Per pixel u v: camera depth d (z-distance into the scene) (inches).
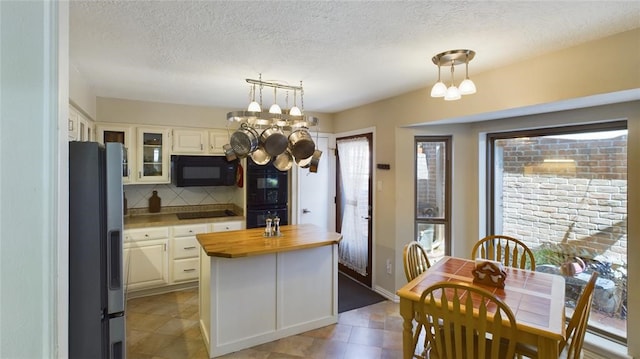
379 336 114.2
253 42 82.6
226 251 99.2
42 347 25.6
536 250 119.7
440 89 86.1
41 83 24.9
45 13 25.0
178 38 80.4
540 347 63.1
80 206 52.1
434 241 146.6
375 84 123.3
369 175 161.3
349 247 177.3
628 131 89.1
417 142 145.1
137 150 151.3
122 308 55.7
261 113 104.8
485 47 84.9
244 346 105.9
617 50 75.7
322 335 114.9
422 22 70.9
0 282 24.6
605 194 101.0
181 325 120.9
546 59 89.0
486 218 134.5
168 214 168.2
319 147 187.5
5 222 24.5
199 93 138.7
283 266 112.6
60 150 26.7
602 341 98.0
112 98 146.6
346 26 73.1
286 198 177.0
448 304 73.9
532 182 120.6
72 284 51.7
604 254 101.6
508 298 75.9
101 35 78.5
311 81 119.0
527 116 113.9
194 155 162.9
